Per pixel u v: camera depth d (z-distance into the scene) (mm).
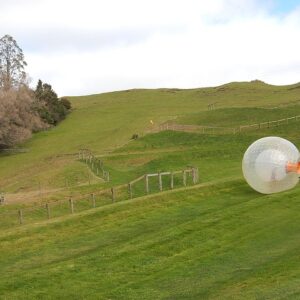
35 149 82875
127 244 21484
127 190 38406
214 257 19062
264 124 69812
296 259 17594
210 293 15492
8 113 88125
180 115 91250
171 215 26500
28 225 27328
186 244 20812
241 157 50375
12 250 23484
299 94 105938
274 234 21250
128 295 16125
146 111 106125
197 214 26234
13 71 113438
